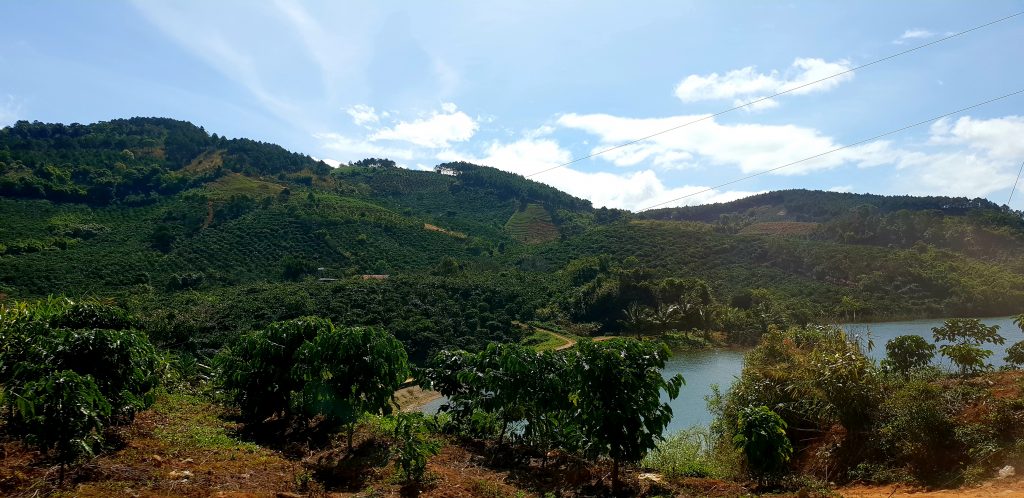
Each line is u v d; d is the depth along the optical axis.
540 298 67.88
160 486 7.04
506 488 9.13
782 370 15.15
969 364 15.93
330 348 10.39
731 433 14.66
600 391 9.49
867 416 12.05
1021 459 9.55
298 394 11.77
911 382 12.70
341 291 51.69
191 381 17.23
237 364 12.57
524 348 12.18
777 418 10.39
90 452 6.74
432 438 12.38
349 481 8.70
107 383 8.12
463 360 14.07
